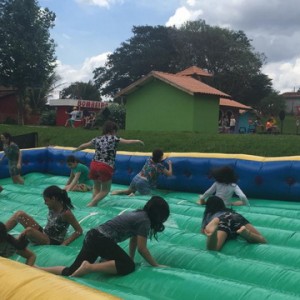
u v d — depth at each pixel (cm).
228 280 428
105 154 818
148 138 1484
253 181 899
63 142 1759
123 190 945
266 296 386
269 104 5759
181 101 2081
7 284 304
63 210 591
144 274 460
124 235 477
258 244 545
